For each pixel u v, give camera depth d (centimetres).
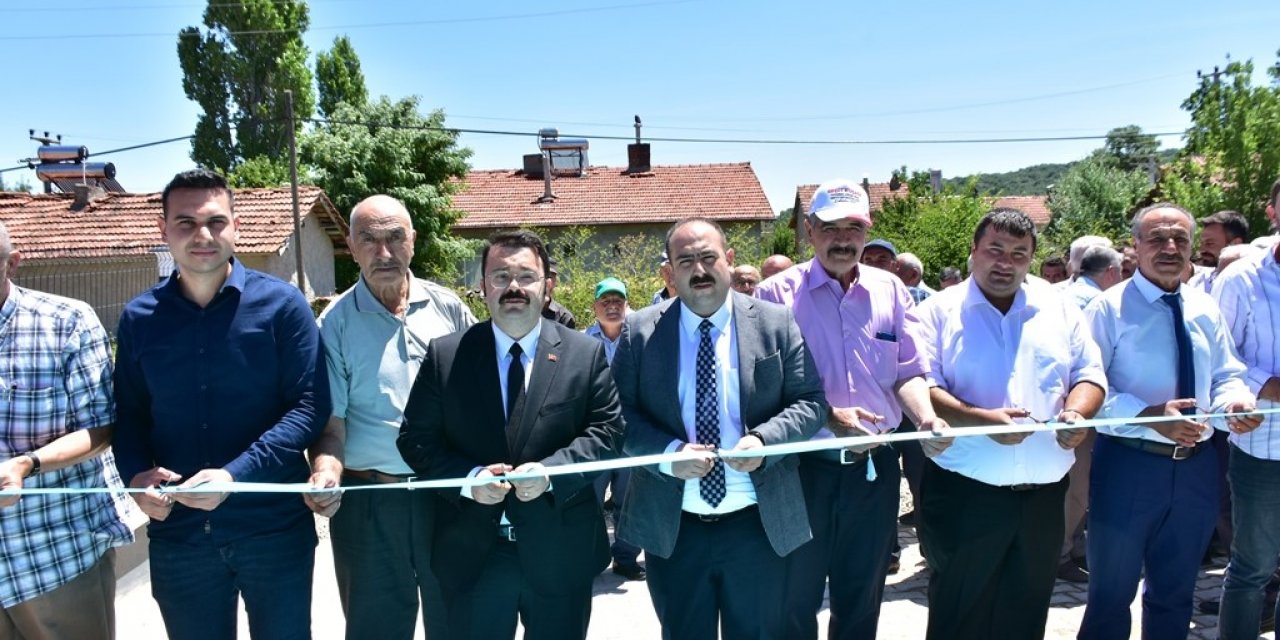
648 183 3089
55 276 1764
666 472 295
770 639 312
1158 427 323
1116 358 353
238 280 287
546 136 1992
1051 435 327
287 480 288
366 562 321
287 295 294
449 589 289
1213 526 341
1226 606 363
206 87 3516
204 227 275
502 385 295
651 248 2655
